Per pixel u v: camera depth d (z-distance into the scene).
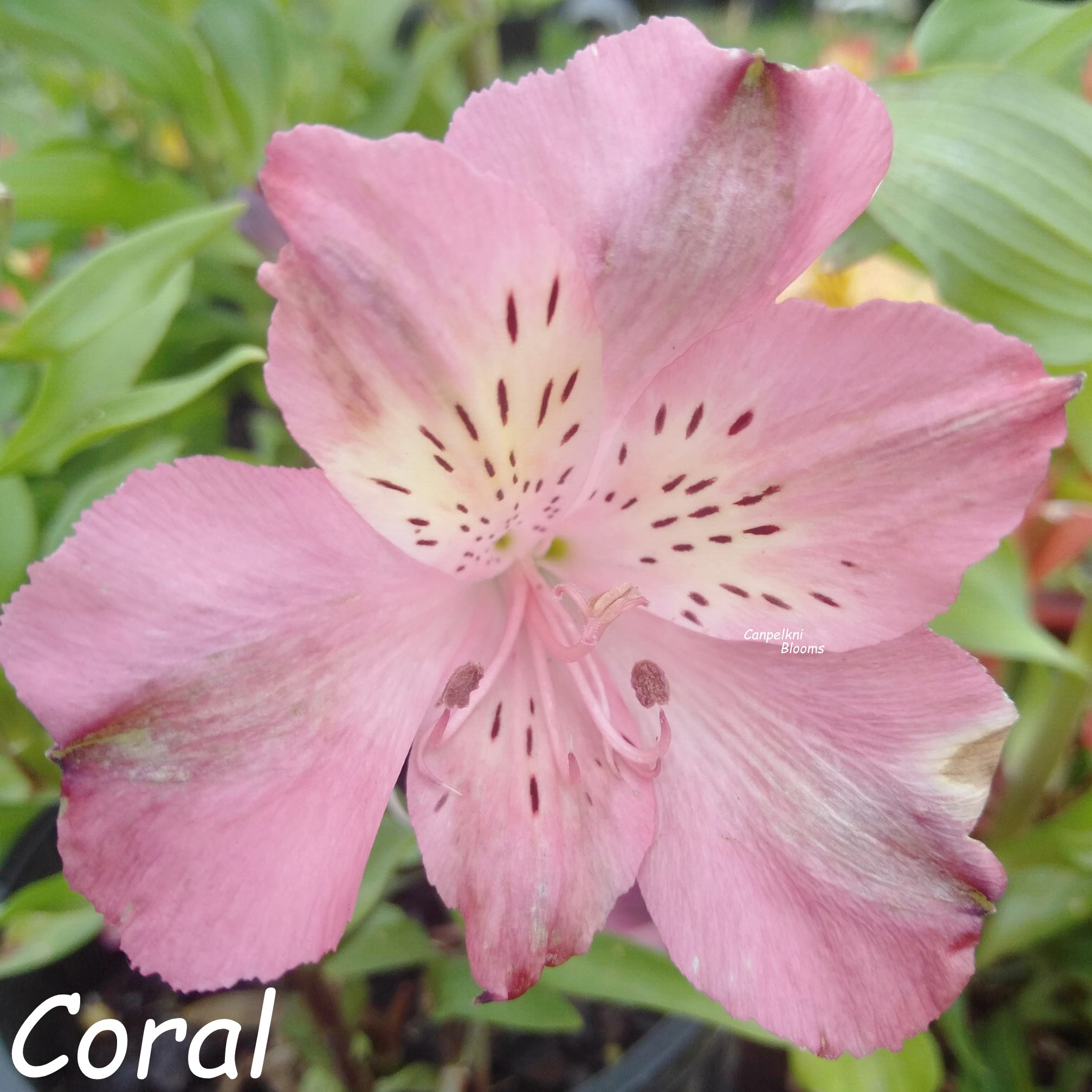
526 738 0.09
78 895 0.10
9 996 0.12
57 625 0.07
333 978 0.13
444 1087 0.14
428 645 0.09
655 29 0.08
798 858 0.09
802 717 0.09
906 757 0.09
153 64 0.15
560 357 0.08
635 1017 0.15
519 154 0.08
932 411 0.08
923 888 0.08
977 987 0.17
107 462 0.18
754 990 0.09
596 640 0.09
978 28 0.11
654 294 0.08
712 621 0.09
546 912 0.08
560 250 0.07
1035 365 0.08
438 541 0.08
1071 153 0.10
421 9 0.30
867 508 0.08
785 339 0.08
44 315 0.09
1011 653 0.11
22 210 0.14
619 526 0.09
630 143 0.08
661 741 0.09
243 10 0.16
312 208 0.07
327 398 0.07
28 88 0.29
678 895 0.09
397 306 0.07
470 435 0.08
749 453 0.08
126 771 0.07
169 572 0.07
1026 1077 0.15
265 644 0.08
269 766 0.08
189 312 0.18
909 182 0.10
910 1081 0.11
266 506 0.07
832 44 0.25
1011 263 0.10
